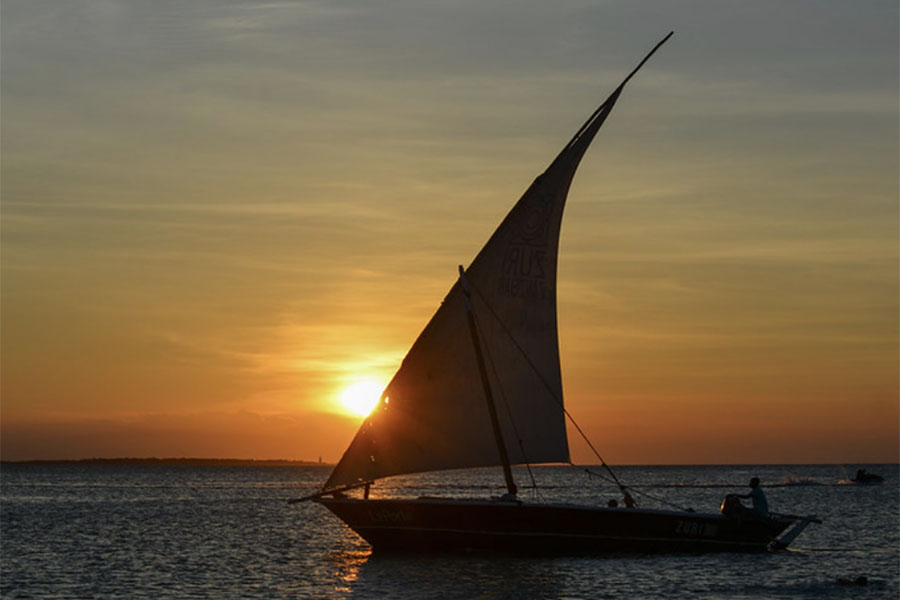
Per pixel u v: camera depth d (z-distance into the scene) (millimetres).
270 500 183625
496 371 59344
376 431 58812
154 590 55625
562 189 60625
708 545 60156
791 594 49719
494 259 59438
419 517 57812
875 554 68500
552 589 50031
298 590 54281
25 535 94000
